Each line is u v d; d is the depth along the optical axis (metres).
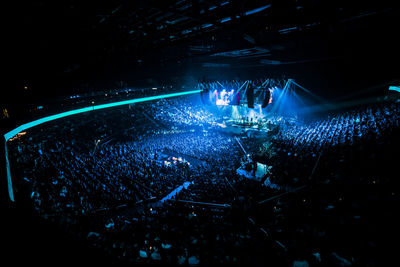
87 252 6.47
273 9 6.11
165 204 13.87
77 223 9.52
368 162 13.52
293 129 30.69
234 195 13.63
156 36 10.55
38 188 12.54
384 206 8.75
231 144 29.44
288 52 14.02
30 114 24.62
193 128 40.91
